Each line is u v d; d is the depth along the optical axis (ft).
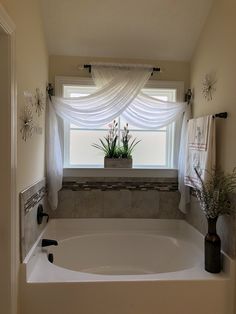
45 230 9.16
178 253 9.19
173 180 10.34
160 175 10.28
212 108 8.27
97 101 9.62
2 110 5.56
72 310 6.61
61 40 9.35
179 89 10.12
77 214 10.20
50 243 8.38
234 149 6.93
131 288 6.66
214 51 8.15
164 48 9.68
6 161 5.60
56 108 9.55
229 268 6.86
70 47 9.57
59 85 9.81
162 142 10.65
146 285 6.68
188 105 9.90
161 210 10.37
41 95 8.64
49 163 9.52
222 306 6.82
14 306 5.98
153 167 10.56
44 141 9.36
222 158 7.53
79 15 8.59
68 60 9.83
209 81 8.45
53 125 9.53
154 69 9.86
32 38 7.41
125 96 9.62
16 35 5.96
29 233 7.15
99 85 9.74
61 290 6.57
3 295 5.74
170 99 10.53
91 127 9.74
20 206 6.36
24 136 6.72
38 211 8.21
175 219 10.42
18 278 6.30
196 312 6.78
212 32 8.29
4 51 5.52
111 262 9.86
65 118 9.63
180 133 10.28
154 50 9.74
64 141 10.22
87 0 8.19
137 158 10.60
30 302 6.53
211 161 7.70
